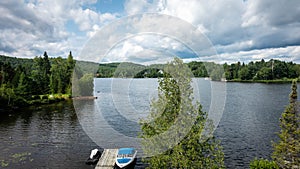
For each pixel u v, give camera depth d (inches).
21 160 817.5
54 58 2454.5
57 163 792.9
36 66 3171.8
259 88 2997.0
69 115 1528.1
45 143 982.4
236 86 3272.6
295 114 664.4
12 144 976.3
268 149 912.9
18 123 1330.0
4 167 764.6
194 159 365.4
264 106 1782.7
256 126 1237.1
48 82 2438.5
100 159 757.9
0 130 1187.9
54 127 1232.2
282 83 3649.1
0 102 1667.1
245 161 807.1
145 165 708.7
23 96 1991.9
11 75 2502.5
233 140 1018.1
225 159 820.6
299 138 647.1
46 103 1990.7
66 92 2262.6
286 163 642.2
